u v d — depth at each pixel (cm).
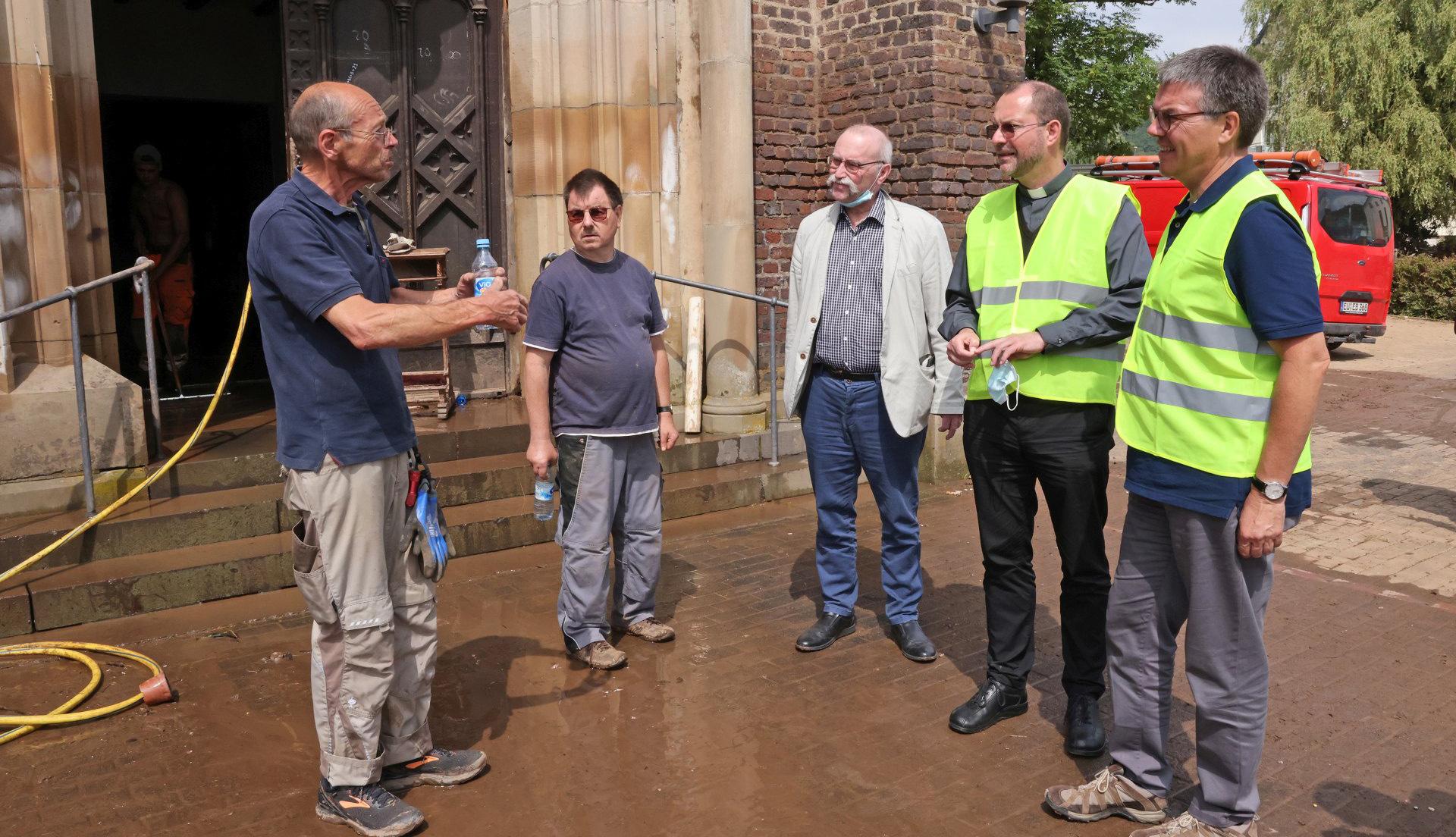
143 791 308
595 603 395
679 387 679
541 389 384
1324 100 2070
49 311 487
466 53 685
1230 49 253
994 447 338
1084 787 294
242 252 1035
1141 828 288
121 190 1011
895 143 684
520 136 666
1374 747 333
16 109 473
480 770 315
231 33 980
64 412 481
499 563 516
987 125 686
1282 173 1346
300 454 273
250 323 1023
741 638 427
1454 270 1861
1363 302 1409
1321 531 596
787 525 588
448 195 685
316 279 262
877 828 288
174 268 757
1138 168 1331
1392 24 2002
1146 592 281
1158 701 286
